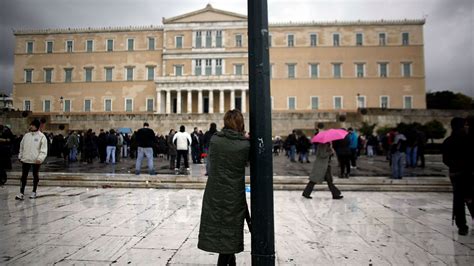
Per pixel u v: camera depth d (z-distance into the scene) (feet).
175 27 203.21
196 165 64.08
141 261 15.01
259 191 11.15
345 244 17.69
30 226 20.72
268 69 11.39
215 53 200.64
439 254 16.20
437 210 26.32
